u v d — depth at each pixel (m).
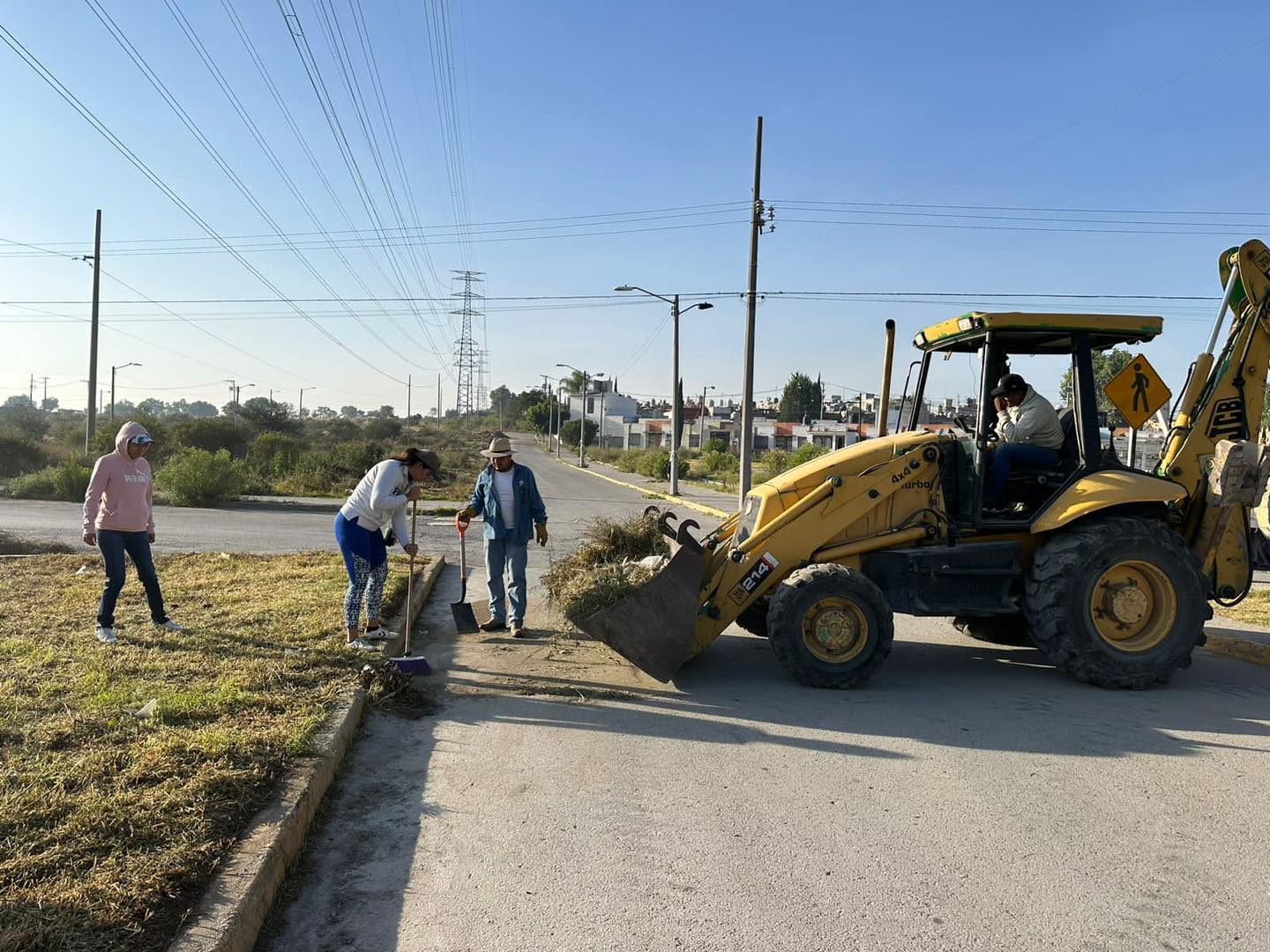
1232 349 7.20
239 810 3.76
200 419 41.59
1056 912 3.38
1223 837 4.04
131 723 4.68
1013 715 5.89
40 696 5.05
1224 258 7.43
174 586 8.91
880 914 3.34
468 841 3.93
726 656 7.49
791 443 82.81
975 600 6.73
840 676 6.38
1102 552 6.44
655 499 30.30
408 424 139.50
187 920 2.93
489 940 3.15
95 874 3.12
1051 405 7.15
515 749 5.10
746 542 6.74
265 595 8.50
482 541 16.00
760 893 3.49
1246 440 7.16
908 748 5.20
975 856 3.83
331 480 32.25
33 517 18.19
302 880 3.57
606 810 4.27
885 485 6.80
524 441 111.62
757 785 4.61
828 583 6.33
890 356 7.84
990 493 6.98
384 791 4.48
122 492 6.62
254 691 5.42
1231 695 6.45
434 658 7.09
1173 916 3.36
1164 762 5.01
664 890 3.50
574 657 7.21
